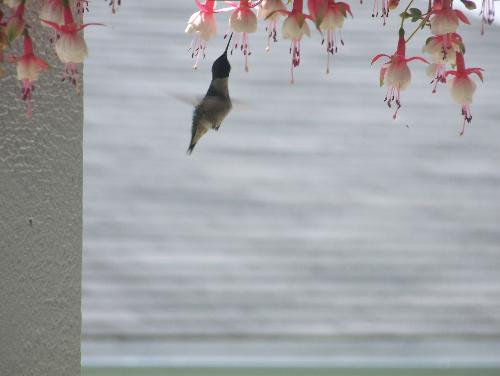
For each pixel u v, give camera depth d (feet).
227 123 44.11
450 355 33.83
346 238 40.09
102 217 40.19
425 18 10.04
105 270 37.99
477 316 36.37
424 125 44.37
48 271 10.97
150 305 36.29
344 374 33.14
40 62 9.04
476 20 46.44
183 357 33.37
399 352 34.27
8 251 10.11
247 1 9.80
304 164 42.78
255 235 39.96
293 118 44.24
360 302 36.50
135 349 33.71
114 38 45.78
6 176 10.09
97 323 35.22
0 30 9.00
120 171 41.88
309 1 9.54
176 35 46.09
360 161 43.06
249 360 33.24
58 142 11.16
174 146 42.98
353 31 46.26
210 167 42.57
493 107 44.68
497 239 40.11
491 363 33.19
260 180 42.14
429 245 39.83
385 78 10.28
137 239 39.42
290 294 36.45
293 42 9.68
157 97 44.09
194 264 38.40
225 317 35.83
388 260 38.91
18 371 10.32
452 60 10.30
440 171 42.78
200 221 40.32
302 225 40.32
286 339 34.76
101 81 44.32
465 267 38.93
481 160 43.32
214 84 11.39
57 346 11.21
